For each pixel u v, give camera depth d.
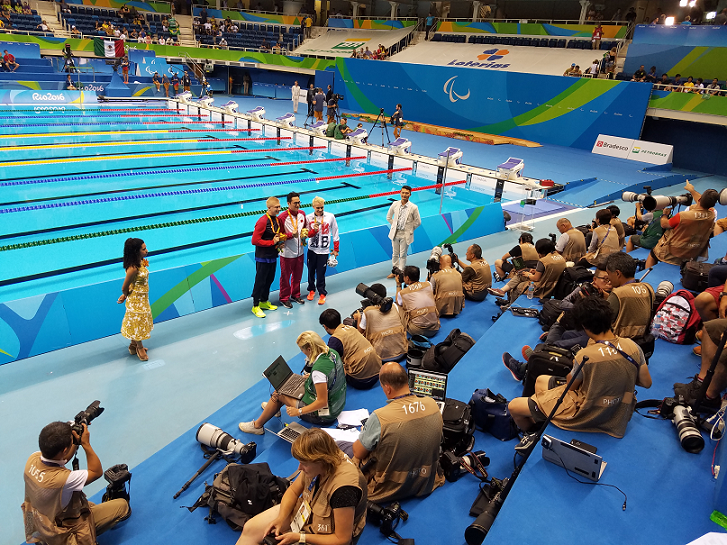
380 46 28.45
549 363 4.11
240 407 4.69
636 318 4.36
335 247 6.98
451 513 3.36
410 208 7.59
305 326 6.36
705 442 3.54
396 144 15.02
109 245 8.62
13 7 27.19
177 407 4.68
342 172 14.99
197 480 3.84
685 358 4.71
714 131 18.59
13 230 9.01
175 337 5.96
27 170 13.04
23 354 5.32
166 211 10.63
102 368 5.26
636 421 3.77
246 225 10.05
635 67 20.23
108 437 4.26
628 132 19.66
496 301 6.71
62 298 5.55
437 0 31.81
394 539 3.14
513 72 22.20
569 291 6.27
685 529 2.88
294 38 33.69
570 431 3.58
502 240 10.30
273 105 28.17
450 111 24.73
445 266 6.47
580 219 11.93
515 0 29.25
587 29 24.44
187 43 31.44
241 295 6.98
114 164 14.38
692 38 18.61
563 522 2.91
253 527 2.90
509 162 12.62
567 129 21.33
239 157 16.38
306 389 4.11
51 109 22.12
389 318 5.11
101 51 26.73
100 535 3.31
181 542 3.24
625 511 2.98
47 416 4.46
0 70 23.73
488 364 5.03
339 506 2.54
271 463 3.92
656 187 15.98
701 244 6.61
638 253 8.03
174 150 16.75
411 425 3.17
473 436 4.04
